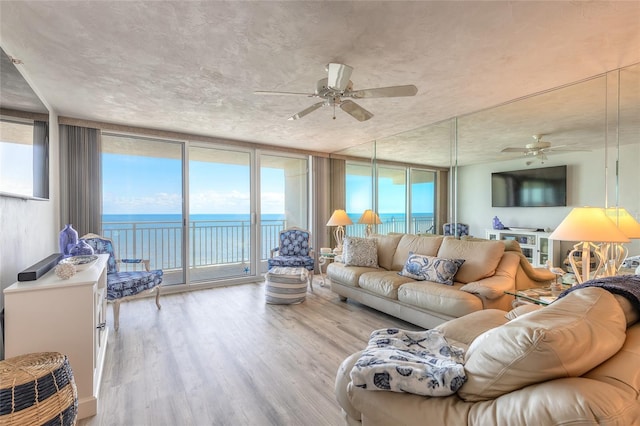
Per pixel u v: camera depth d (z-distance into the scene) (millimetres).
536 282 3084
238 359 2432
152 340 2777
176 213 4516
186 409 1826
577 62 2275
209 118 3654
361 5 1635
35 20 1737
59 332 1709
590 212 2109
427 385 1055
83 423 1701
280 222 5621
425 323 2908
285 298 3822
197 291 4469
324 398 1933
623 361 870
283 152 5402
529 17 1733
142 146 4293
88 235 3426
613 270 2490
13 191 1938
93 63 2260
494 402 913
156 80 2564
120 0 1578
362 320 3316
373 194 5125
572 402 731
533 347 834
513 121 3285
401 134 4484
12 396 1193
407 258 3568
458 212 3816
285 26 1822
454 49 2084
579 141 2834
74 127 3662
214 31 1871
